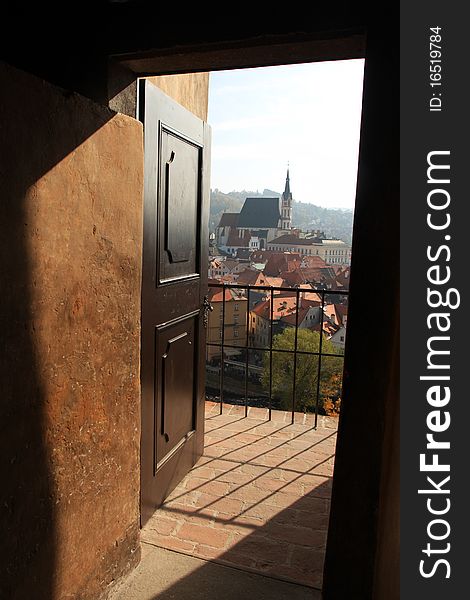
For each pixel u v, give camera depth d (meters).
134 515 1.76
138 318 1.69
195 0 1.36
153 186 1.87
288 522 2.11
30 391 1.16
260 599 1.64
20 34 1.45
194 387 2.54
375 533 1.37
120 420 1.62
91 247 1.37
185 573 1.76
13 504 1.13
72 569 1.40
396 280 1.25
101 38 1.47
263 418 3.32
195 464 2.62
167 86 2.08
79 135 1.27
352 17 1.23
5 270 1.04
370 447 1.34
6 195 1.02
